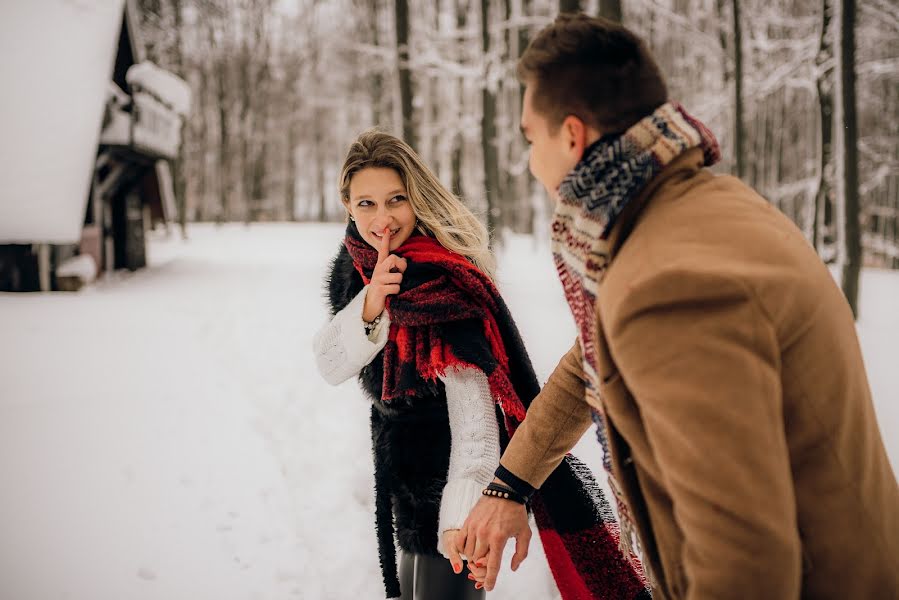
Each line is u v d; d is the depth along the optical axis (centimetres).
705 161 108
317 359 179
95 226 1392
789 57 1764
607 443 110
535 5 1584
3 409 452
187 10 3444
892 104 2361
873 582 93
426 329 163
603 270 98
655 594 113
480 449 159
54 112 1187
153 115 1472
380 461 174
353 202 176
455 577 167
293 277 1452
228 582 256
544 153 105
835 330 89
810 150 2588
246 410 478
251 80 3900
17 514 303
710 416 78
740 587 79
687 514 82
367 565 276
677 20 1673
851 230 876
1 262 1137
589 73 97
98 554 272
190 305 1014
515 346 170
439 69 1617
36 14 1261
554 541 160
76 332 749
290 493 341
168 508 316
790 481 81
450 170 2350
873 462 95
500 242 1588
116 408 467
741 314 80
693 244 86
